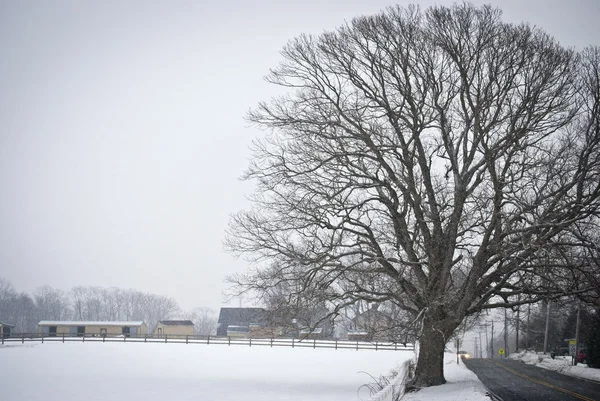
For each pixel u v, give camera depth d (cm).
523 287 2625
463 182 2633
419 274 2669
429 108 2730
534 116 2559
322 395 3081
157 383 3744
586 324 5878
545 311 7269
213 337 9181
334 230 2689
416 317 2552
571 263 2541
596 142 2481
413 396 2317
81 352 6625
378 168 2750
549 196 2516
